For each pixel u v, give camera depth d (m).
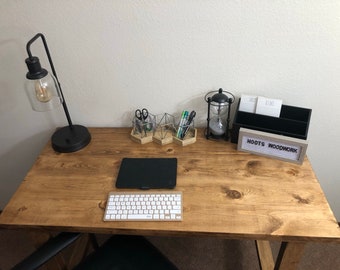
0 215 1.00
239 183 1.06
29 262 0.91
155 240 1.74
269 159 1.15
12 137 1.50
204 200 1.00
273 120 1.18
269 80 1.21
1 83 1.29
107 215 0.97
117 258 1.13
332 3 1.01
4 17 1.11
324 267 1.57
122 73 1.24
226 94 1.26
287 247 1.00
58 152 1.25
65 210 1.00
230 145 1.24
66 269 1.29
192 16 1.07
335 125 1.33
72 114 1.38
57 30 1.14
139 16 1.08
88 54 1.19
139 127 1.31
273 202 0.98
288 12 1.04
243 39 1.11
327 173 1.53
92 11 1.08
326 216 0.93
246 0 1.02
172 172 1.12
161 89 1.27
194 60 1.18
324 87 1.21
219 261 1.62
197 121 1.36
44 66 1.23
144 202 1.00
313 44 1.10
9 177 1.71
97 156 1.22
